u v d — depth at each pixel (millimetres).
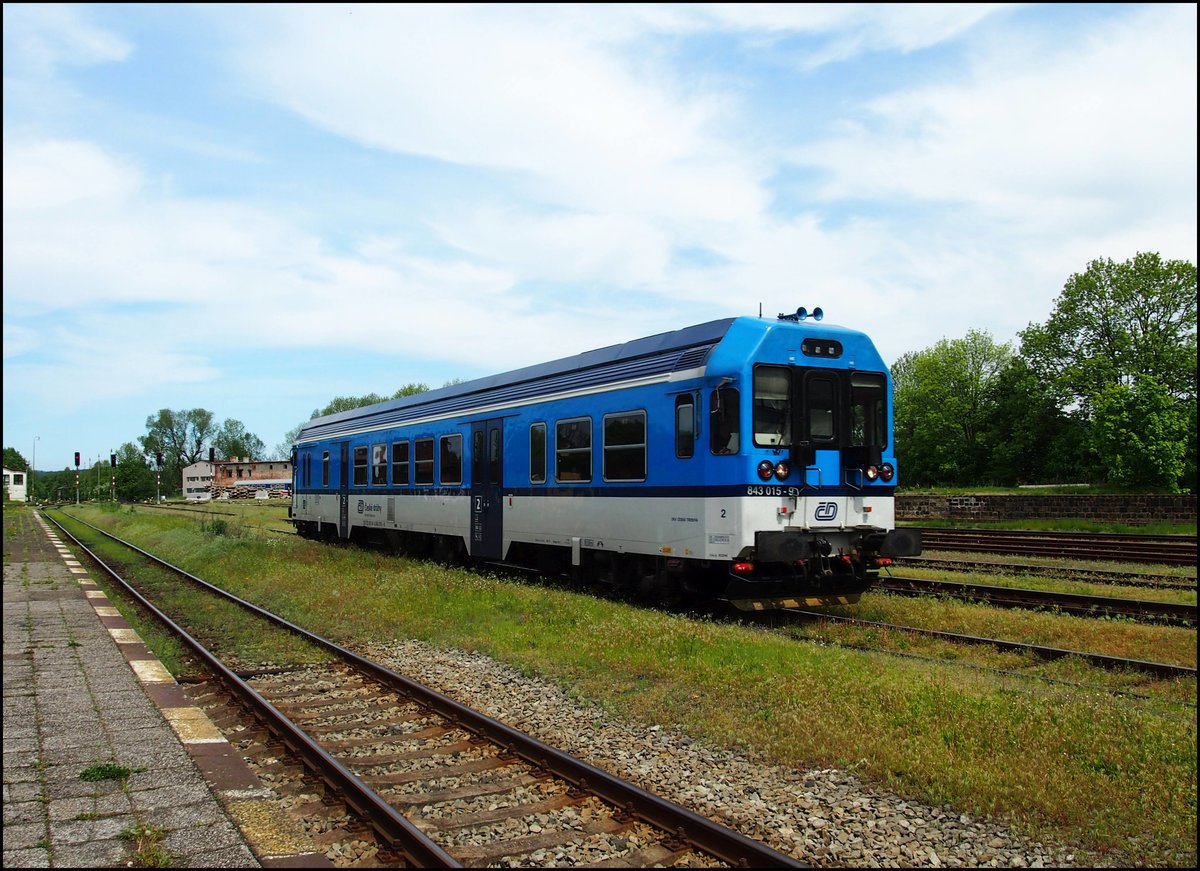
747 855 4633
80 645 10594
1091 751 6016
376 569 17125
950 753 5906
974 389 57344
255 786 5660
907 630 10266
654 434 11992
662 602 12344
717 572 11406
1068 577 15328
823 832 5086
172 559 23203
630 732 6969
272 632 11727
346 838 5082
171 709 7512
